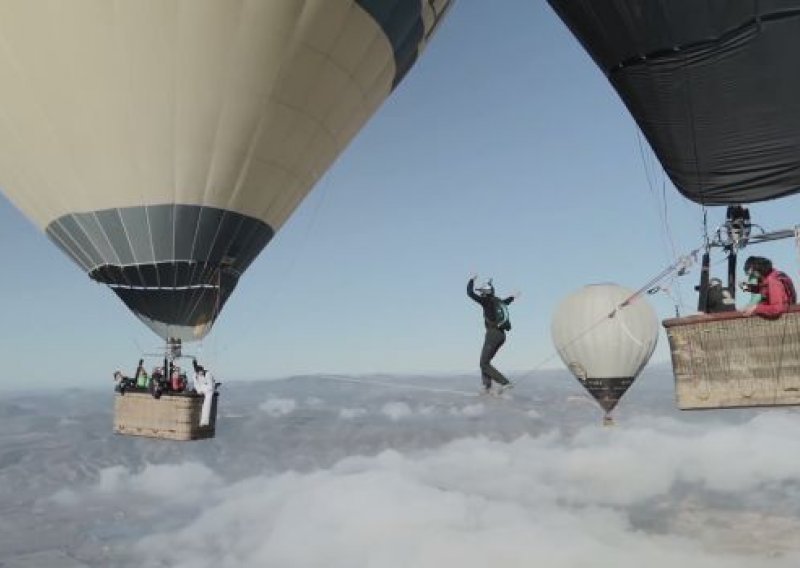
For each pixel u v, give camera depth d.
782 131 5.80
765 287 4.80
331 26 11.28
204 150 11.48
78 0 10.00
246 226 12.51
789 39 5.50
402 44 12.99
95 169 11.40
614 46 6.56
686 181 6.42
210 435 11.03
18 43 10.45
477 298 10.26
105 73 10.58
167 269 11.98
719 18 5.69
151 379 11.35
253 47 10.83
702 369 5.00
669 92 6.19
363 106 13.39
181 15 10.28
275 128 11.84
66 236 12.35
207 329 12.63
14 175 12.32
